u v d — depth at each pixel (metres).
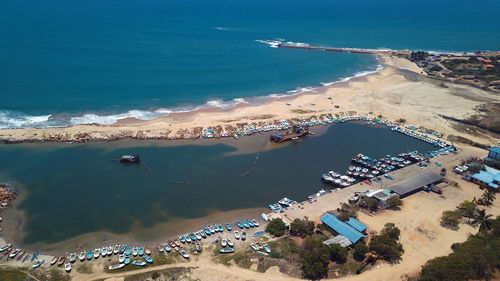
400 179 114.38
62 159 124.06
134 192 107.75
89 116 156.88
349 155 134.75
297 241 85.25
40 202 101.69
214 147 136.12
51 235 88.75
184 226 93.19
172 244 84.25
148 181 113.56
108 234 89.69
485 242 80.50
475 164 118.06
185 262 78.88
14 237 87.62
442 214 95.50
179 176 116.75
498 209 97.38
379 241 80.56
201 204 102.88
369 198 98.81
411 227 90.25
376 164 124.62
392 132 155.00
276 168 123.94
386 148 140.38
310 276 74.12
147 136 140.88
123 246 83.81
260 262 77.75
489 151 125.69
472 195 105.00
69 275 74.50
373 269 76.38
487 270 73.69
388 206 97.88
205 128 149.62
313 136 150.25
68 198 103.88
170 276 73.31
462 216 94.19
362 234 84.25
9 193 104.06
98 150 130.75
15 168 117.50
